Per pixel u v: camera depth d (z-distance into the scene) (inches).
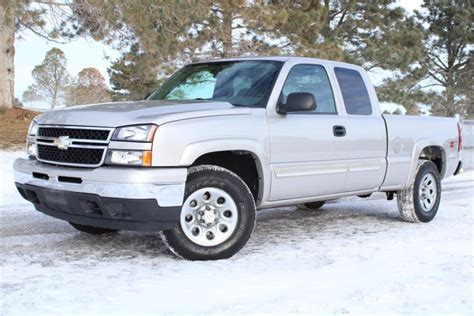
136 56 791.7
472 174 610.2
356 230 275.1
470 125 696.4
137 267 195.6
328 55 924.0
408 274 187.3
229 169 226.5
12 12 627.2
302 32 922.1
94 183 190.2
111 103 227.5
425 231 272.5
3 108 750.5
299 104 223.0
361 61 1077.8
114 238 243.1
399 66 1099.3
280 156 225.3
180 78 267.4
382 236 258.5
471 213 333.1
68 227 265.9
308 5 970.1
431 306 155.1
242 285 174.6
